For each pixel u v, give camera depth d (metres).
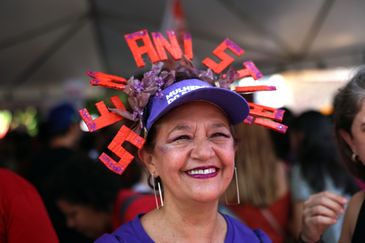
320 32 4.74
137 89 1.20
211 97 1.20
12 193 1.44
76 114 3.20
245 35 4.93
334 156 2.19
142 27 5.03
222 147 1.23
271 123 1.35
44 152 2.86
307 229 1.61
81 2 4.61
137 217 1.31
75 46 5.32
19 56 5.23
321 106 6.77
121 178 2.34
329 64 5.14
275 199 2.13
